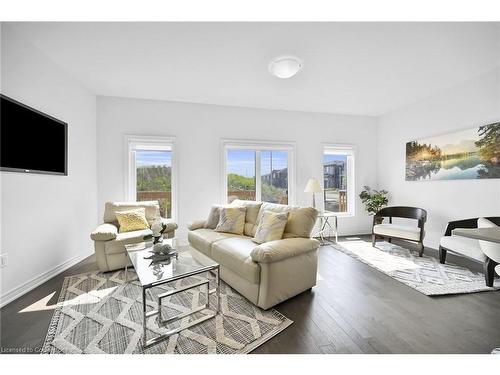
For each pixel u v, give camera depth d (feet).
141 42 7.71
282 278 6.62
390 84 11.14
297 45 7.88
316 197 15.39
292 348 4.95
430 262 10.23
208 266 6.35
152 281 5.32
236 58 8.69
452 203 11.50
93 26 6.95
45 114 8.39
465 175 10.84
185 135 13.20
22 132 7.40
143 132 12.63
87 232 11.19
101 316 6.11
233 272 7.53
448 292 7.39
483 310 6.42
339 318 6.06
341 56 8.59
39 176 8.18
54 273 8.83
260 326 5.70
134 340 5.20
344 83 10.99
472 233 5.06
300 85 11.18
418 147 13.19
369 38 7.52
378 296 7.25
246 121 14.15
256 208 10.17
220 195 13.74
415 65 9.32
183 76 10.13
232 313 6.27
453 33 7.32
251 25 6.88
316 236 15.26
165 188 13.25
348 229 15.94
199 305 6.68
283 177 15.10
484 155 10.12
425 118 12.87
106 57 8.63
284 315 6.19
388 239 13.92
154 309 6.46
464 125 10.92
